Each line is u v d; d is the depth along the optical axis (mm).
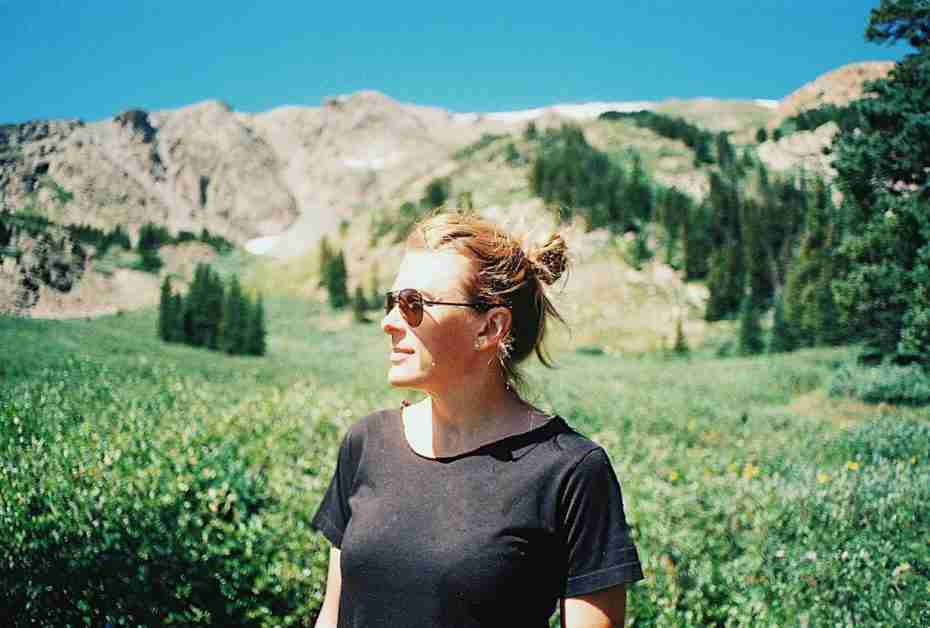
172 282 115125
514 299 1530
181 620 3707
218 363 33406
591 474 1396
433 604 1354
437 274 1483
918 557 4656
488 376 1509
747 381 32250
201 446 5773
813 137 128500
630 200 106812
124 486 4457
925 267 17844
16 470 4348
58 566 3707
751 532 5215
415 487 1455
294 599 3984
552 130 155875
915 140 17141
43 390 7906
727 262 85250
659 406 18516
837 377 22656
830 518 5332
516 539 1362
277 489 5207
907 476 6852
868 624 3727
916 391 19094
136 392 9969
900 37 17375
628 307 86688
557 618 3584
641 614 3838
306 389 11992
